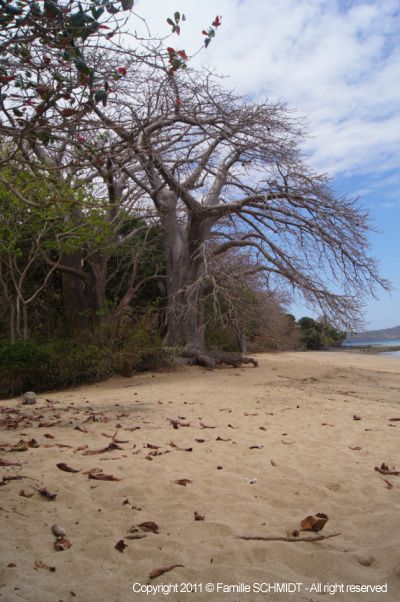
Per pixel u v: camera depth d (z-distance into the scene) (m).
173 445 6.51
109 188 17.80
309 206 18.22
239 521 4.03
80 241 15.87
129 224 21.31
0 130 4.97
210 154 18.23
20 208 14.48
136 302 23.52
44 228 15.32
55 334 18.81
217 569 3.17
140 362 18.17
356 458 5.97
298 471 5.37
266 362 23.66
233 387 14.29
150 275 23.28
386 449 6.46
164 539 3.62
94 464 5.61
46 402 11.28
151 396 12.19
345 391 13.92
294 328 51.81
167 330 21.50
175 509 4.30
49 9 3.91
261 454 6.14
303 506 4.40
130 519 4.04
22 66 4.54
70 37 4.15
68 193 14.09
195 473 5.30
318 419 8.77
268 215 18.39
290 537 3.66
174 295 18.56
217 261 20.97
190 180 18.89
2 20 3.95
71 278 20.55
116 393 13.09
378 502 4.43
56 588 2.89
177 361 19.41
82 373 16.19
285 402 11.11
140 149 6.23
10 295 19.34
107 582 2.98
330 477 5.17
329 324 18.53
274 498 4.57
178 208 19.62
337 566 3.23
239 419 8.72
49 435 7.02
